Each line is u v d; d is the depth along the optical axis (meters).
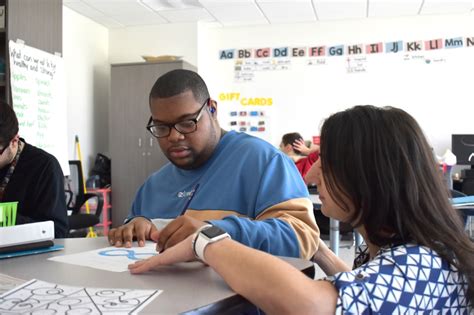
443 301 0.68
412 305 0.65
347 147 0.74
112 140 5.28
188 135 1.25
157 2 4.84
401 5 4.91
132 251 1.00
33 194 1.84
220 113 5.77
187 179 1.37
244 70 5.70
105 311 0.59
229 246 0.74
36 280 0.74
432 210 0.72
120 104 5.25
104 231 5.06
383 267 0.67
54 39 3.55
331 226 2.82
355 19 5.40
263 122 5.67
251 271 0.67
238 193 1.25
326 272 1.17
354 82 5.43
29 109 3.24
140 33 5.65
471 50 5.12
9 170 1.86
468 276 0.70
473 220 2.19
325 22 5.48
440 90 5.21
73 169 4.09
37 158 1.90
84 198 4.00
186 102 1.22
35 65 3.30
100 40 5.59
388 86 5.34
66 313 0.58
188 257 0.80
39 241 0.99
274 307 0.65
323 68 5.50
